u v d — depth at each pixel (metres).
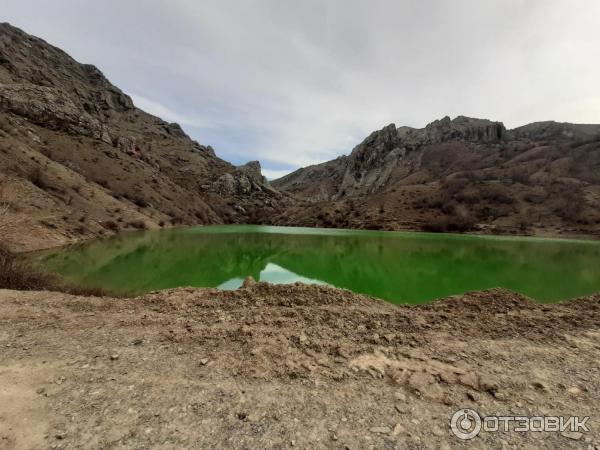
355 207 112.06
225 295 8.73
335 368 4.86
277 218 127.25
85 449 3.13
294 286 9.14
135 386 4.30
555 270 26.42
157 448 3.16
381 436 3.38
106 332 6.25
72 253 27.50
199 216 98.12
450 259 33.31
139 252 31.61
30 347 5.50
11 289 9.91
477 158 160.00
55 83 118.38
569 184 90.50
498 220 80.75
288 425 3.55
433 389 4.29
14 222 22.45
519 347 5.63
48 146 69.06
